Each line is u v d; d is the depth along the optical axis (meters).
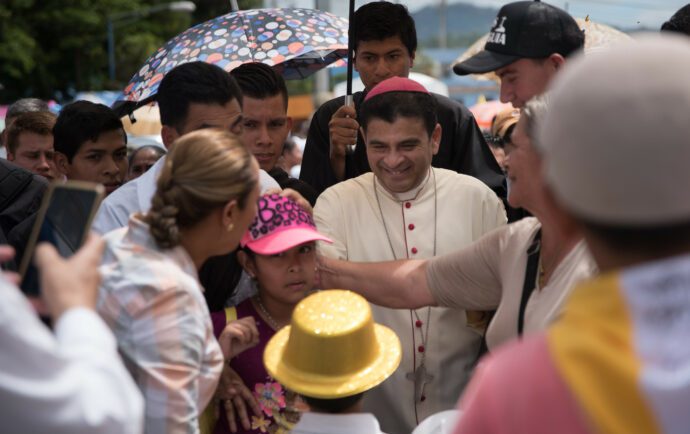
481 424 1.26
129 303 1.91
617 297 1.19
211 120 2.71
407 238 2.96
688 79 1.13
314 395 1.96
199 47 3.95
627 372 1.14
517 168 2.04
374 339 2.06
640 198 1.14
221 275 2.68
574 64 1.24
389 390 2.90
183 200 1.98
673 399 1.11
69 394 1.41
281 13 4.16
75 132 3.72
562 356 1.20
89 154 3.74
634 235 1.18
